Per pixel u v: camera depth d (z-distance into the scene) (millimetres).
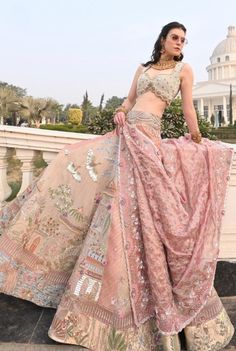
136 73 2822
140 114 2541
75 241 2578
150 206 2293
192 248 2250
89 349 2178
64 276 2598
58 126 21000
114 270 2227
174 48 2598
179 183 2461
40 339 2293
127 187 2363
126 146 2475
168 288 2195
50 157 3490
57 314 2260
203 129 6797
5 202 3586
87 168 2566
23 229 2553
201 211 2365
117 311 2186
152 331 2283
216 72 83500
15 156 3725
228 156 2629
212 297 2359
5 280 2516
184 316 2230
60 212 2576
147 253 2219
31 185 2787
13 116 42062
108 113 6883
